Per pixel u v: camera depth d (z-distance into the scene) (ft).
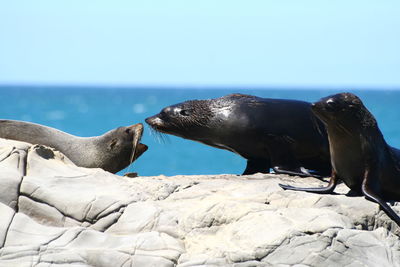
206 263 77.97
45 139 125.39
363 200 96.07
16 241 80.64
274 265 77.66
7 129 122.93
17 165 94.99
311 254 78.18
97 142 132.05
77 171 99.30
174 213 90.17
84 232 83.25
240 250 78.89
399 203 104.17
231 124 132.36
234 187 102.27
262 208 88.48
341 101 99.76
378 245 82.79
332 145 103.71
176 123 140.36
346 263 78.69
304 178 121.90
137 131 136.15
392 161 106.73
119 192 94.73
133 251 80.48
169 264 79.00
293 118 129.90
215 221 87.71
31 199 89.15
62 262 77.00
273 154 129.08
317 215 86.12
